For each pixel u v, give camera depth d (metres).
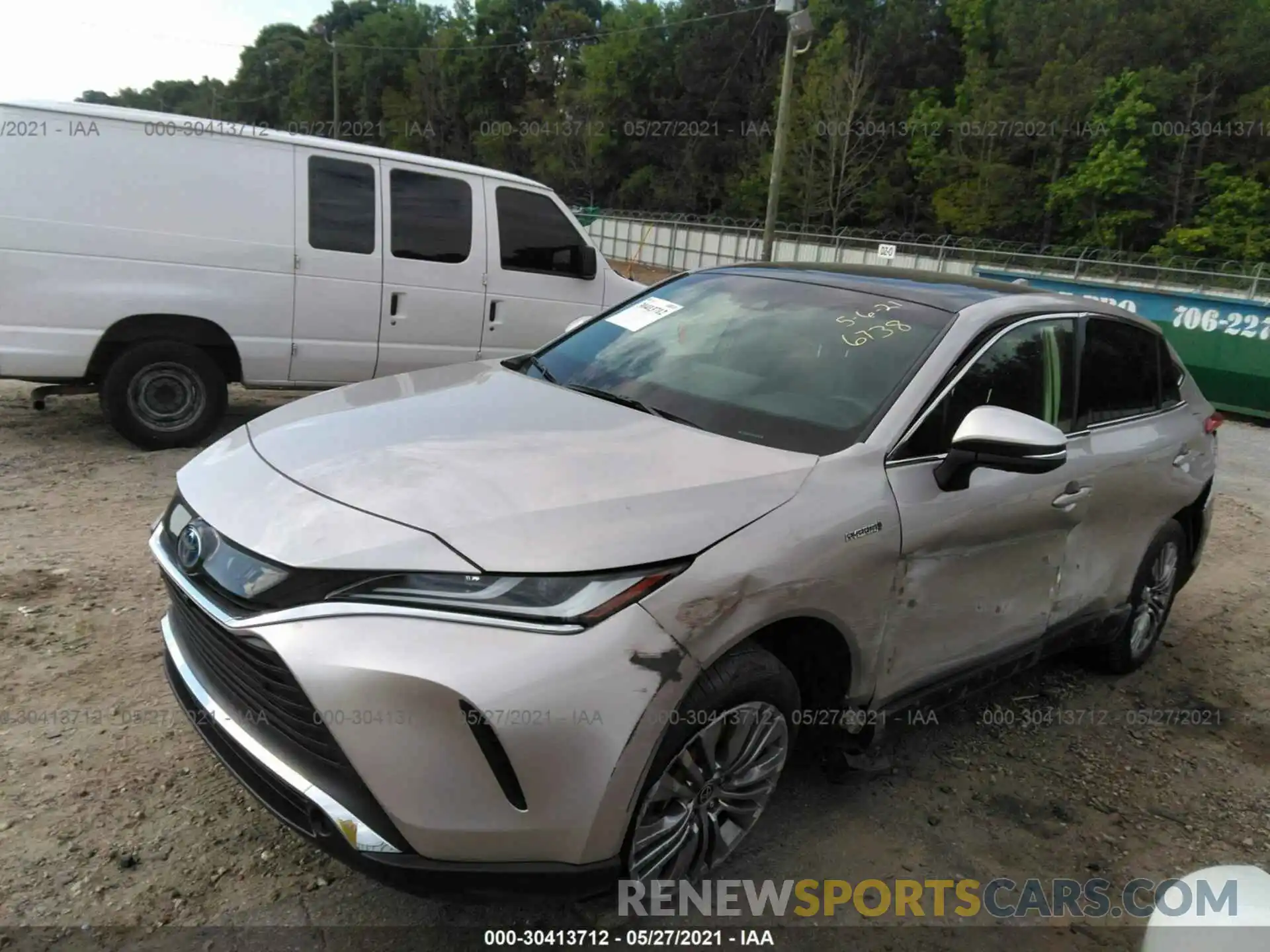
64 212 5.97
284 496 2.50
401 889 2.18
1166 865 3.25
